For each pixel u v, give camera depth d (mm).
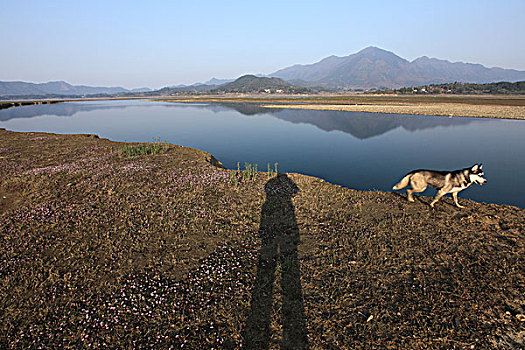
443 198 11719
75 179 14172
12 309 5809
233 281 6668
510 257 7152
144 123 49844
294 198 11883
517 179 16875
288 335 5219
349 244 8203
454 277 6523
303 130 39844
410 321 5391
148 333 5277
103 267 7164
